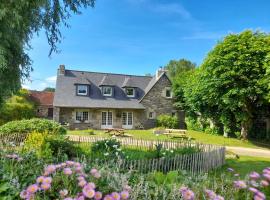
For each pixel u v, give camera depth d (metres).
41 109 44.28
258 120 28.03
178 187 3.22
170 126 35.16
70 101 32.41
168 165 9.10
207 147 13.48
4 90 8.20
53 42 9.52
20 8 7.35
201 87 25.66
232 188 3.18
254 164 13.02
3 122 29.11
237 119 24.66
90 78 36.22
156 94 36.12
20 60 8.39
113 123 34.22
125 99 35.47
